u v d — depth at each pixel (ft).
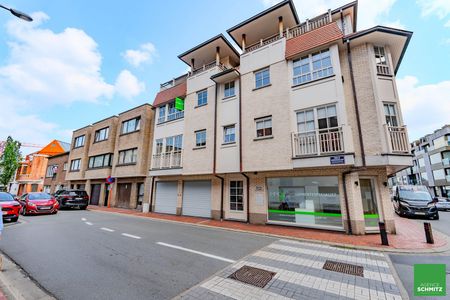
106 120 72.64
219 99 42.39
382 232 22.80
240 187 38.86
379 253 20.21
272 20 40.96
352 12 36.78
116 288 12.55
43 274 14.46
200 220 39.47
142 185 58.03
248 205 36.63
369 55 30.32
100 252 19.24
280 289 12.67
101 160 70.69
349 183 28.66
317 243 23.85
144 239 24.29
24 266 15.85
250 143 35.37
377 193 29.37
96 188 72.02
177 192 48.06
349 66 30.94
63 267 15.67
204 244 22.50
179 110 49.73
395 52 33.04
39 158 113.50
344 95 30.78
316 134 29.27
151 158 52.13
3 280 13.53
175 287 12.74
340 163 26.53
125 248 20.56
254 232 28.84
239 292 12.24
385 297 11.96
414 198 48.24
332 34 30.66
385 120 28.12
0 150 98.58
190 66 56.49
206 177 43.68
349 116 29.84
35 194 46.80
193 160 42.83
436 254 20.01
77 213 48.91
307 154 29.50
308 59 32.76
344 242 23.54
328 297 11.86
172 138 49.42
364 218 28.55
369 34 29.58
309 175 31.81
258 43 41.32
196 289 12.53
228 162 37.73
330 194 30.25
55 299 11.39
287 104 32.73
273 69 35.50
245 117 36.96
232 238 25.61
